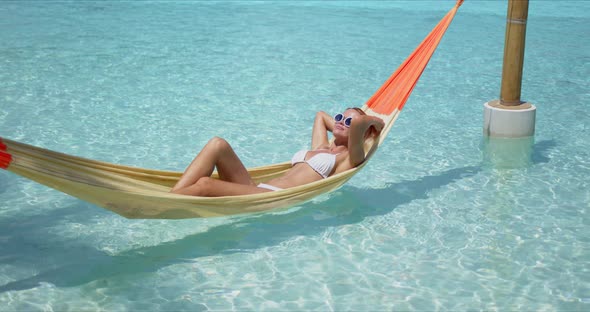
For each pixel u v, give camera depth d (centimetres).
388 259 411
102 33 1157
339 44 1113
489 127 662
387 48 1086
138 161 568
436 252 420
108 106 730
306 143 628
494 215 478
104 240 430
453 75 925
